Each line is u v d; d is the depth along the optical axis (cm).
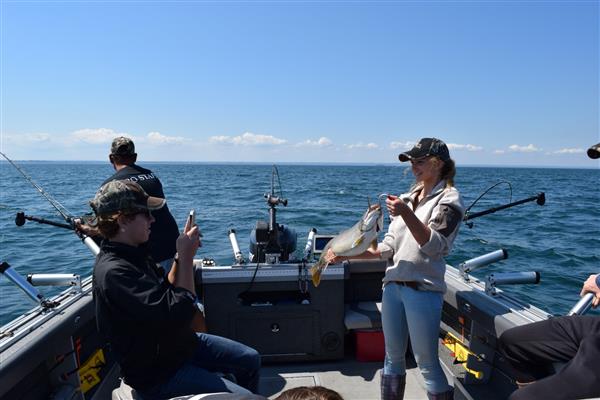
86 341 344
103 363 362
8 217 1556
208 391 229
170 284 227
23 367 250
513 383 311
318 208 1852
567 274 859
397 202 244
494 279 343
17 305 682
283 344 388
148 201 223
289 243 432
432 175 278
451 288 366
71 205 1869
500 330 292
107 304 206
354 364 394
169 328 210
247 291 387
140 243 224
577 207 2047
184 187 3300
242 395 156
